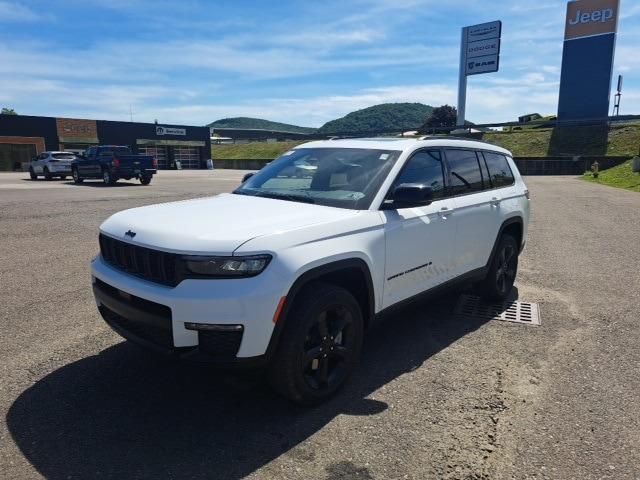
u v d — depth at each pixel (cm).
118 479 265
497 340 466
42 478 265
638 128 5444
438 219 440
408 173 424
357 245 356
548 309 559
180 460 282
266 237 311
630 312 550
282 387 325
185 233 318
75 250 819
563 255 854
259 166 5950
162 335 314
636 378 389
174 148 5700
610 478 271
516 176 607
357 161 432
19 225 1061
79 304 545
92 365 400
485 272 533
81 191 1956
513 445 300
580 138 5544
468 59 5131
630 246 939
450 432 313
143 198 1644
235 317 292
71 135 4709
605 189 2475
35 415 326
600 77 5434
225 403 346
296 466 279
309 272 322
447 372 398
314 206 385
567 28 5494
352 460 285
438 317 529
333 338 348
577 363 416
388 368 405
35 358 411
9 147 4334
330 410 339
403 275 406
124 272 345
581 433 313
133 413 331
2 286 611
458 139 516
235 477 269
